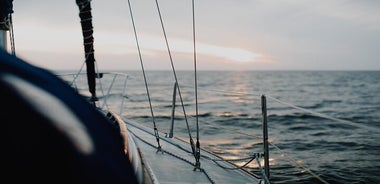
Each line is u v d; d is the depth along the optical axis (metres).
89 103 0.92
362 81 112.44
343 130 19.95
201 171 4.07
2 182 0.69
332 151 13.96
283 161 11.22
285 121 24.38
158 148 4.75
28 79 0.78
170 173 3.94
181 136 16.20
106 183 0.79
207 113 28.98
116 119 1.85
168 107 33.28
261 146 14.21
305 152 13.82
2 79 0.72
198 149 4.09
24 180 0.70
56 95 0.81
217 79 127.69
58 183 0.72
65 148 0.75
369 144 15.11
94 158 0.80
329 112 31.70
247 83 97.94
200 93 53.84
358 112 31.56
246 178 4.13
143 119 23.50
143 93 51.81
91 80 4.20
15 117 0.71
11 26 3.99
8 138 0.70
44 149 0.72
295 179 9.41
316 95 54.16
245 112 30.22
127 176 0.86
